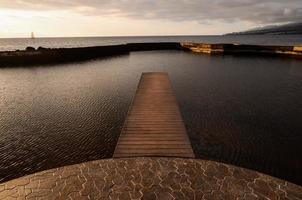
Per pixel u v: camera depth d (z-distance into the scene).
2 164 6.66
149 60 27.14
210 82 16.19
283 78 16.88
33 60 25.50
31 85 15.88
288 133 8.39
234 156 6.96
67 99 12.65
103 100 12.41
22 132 8.66
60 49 27.64
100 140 7.98
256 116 9.98
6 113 10.63
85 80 17.30
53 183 4.89
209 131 8.55
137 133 7.17
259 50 31.47
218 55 30.48
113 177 5.05
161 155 5.98
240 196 4.46
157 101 10.32
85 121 9.59
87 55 30.20
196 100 12.28
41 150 7.39
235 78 17.22
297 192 4.56
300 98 12.42
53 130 8.78
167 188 4.69
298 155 7.02
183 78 17.53
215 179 4.95
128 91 14.20
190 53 33.66
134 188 4.70
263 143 7.70
